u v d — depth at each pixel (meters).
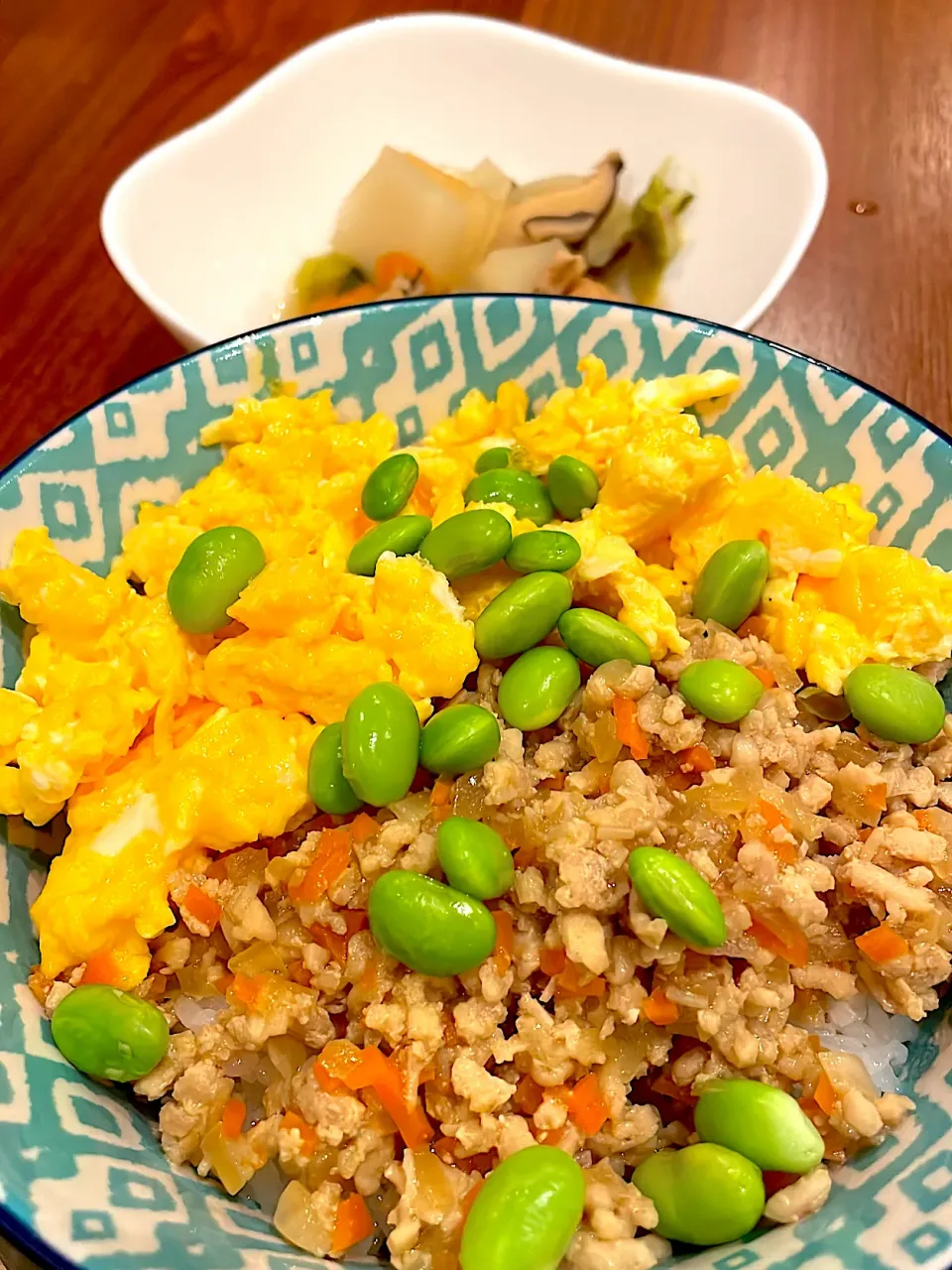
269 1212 0.14
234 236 0.27
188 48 0.32
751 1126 0.13
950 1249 0.11
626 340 0.19
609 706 0.16
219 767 0.15
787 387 0.18
